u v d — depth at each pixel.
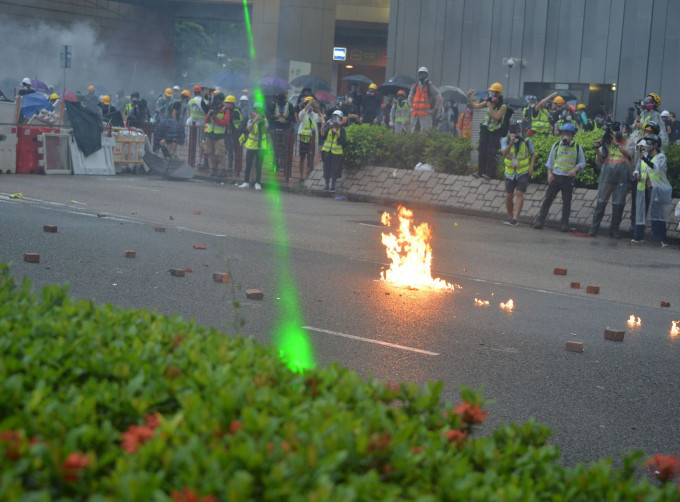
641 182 16.47
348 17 45.97
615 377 6.81
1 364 3.01
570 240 16.09
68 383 3.12
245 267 10.57
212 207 17.14
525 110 22.91
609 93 28.92
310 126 22.88
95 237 11.99
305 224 15.49
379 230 15.42
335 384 3.33
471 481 2.46
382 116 28.59
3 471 2.25
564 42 29.58
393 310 8.68
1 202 15.31
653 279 12.09
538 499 2.70
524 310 9.22
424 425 3.19
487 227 17.30
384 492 2.38
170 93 29.83
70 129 22.83
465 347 7.40
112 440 2.59
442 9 31.97
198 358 3.35
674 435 5.55
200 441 2.49
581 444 5.26
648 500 2.69
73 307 4.16
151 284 9.07
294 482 2.27
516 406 5.88
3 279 4.88
